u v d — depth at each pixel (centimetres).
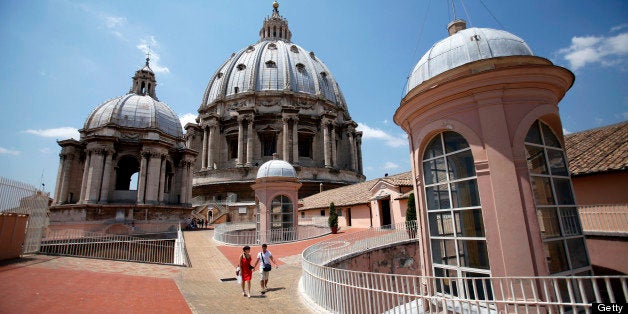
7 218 1659
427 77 1168
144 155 4269
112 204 3981
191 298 1132
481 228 938
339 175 6575
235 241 2753
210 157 6341
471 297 938
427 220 1103
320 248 1442
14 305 913
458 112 987
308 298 1068
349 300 885
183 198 4766
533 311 801
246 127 6353
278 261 1902
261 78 7125
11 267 1462
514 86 923
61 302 977
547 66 921
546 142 988
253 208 5209
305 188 5962
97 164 4062
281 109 6500
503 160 887
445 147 1052
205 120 6675
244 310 995
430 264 1073
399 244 1909
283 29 9312
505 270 845
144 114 4650
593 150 1766
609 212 1421
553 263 874
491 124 917
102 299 1045
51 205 4088
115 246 2486
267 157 6456
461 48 1109
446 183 1039
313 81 7462
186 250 2394
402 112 1194
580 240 954
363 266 1639
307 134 6656
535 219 853
